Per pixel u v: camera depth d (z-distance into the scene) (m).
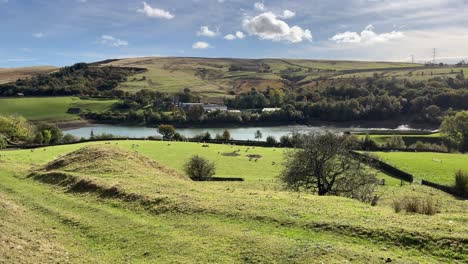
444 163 69.19
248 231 17.59
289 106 198.00
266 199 23.25
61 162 38.00
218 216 19.86
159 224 19.56
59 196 27.05
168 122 184.38
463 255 14.70
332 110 193.75
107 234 18.81
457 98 189.75
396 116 191.25
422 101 193.25
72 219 21.30
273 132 162.00
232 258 15.07
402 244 15.66
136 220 20.42
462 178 48.28
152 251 16.39
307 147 37.03
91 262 15.41
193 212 20.70
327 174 36.97
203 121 185.25
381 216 19.23
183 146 88.75
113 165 34.78
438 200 40.47
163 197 23.27
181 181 30.50
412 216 19.45
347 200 24.48
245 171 63.78
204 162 54.66
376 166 65.25
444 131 120.88
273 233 17.27
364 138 107.94
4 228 17.50
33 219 21.44
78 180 29.39
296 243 15.81
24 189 29.98
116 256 16.23
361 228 16.98
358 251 14.82
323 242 15.90
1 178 34.81
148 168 36.59
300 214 19.50
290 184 37.38
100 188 26.89
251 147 92.31
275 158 76.19
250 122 188.75
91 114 197.62
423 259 14.47
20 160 58.84
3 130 107.81
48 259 14.91
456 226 17.31
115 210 22.67
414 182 56.38
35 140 116.56
